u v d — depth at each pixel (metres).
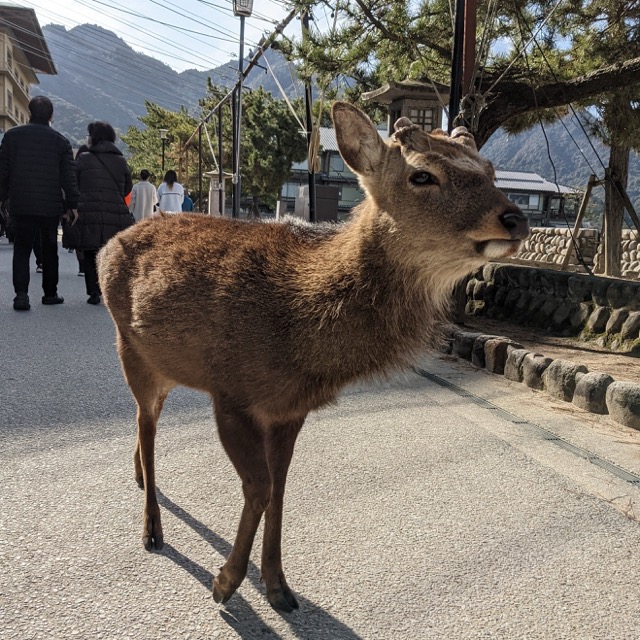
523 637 2.33
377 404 5.00
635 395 4.59
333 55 8.55
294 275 2.55
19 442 3.77
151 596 2.45
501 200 2.39
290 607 2.42
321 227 2.94
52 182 7.37
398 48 8.71
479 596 2.56
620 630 2.39
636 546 3.00
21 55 47.66
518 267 9.23
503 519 3.20
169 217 3.21
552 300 8.52
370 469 3.73
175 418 4.42
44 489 3.23
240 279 2.56
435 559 2.81
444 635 2.31
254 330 2.47
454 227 2.41
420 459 3.91
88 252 8.15
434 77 9.60
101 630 2.22
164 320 2.70
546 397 5.33
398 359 2.60
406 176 2.46
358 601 2.50
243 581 2.63
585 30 9.26
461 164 2.46
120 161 8.12
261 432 2.52
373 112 11.88
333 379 2.52
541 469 3.83
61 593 2.42
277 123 30.92
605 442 4.32
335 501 3.31
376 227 2.53
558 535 3.06
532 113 10.18
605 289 7.78
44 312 7.60
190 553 2.78
